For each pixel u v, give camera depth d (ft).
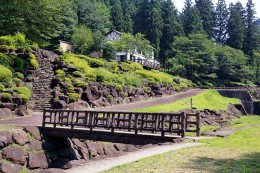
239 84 256.93
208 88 220.64
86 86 95.35
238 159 33.17
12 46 103.91
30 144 47.24
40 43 112.57
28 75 95.55
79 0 261.24
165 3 309.42
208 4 338.95
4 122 60.44
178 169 28.89
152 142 45.68
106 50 187.42
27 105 79.77
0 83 76.59
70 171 36.50
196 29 293.23
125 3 353.51
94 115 51.44
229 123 111.04
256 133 59.72
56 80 93.71
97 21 243.81
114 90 108.68
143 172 28.63
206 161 32.01
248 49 320.29
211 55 248.73
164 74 182.09
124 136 47.26
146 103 114.93
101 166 38.42
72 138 54.65
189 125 90.94
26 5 90.07
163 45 279.28
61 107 81.56
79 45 196.24
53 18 109.09
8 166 40.27
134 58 191.93
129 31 275.80
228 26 328.90
